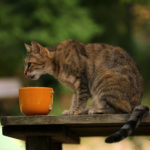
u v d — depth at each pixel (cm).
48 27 1402
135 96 423
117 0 1647
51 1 1424
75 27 1410
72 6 1446
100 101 429
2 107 1359
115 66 437
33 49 521
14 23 1395
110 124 332
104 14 1658
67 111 454
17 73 1552
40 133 331
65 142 402
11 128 334
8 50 1445
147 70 1762
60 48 494
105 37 1641
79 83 464
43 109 337
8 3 1457
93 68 453
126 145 1062
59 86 1450
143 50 1827
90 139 1146
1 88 1227
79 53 472
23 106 338
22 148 712
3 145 696
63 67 480
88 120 321
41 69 512
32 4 1429
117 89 418
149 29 1812
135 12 1622
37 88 336
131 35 1719
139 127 358
